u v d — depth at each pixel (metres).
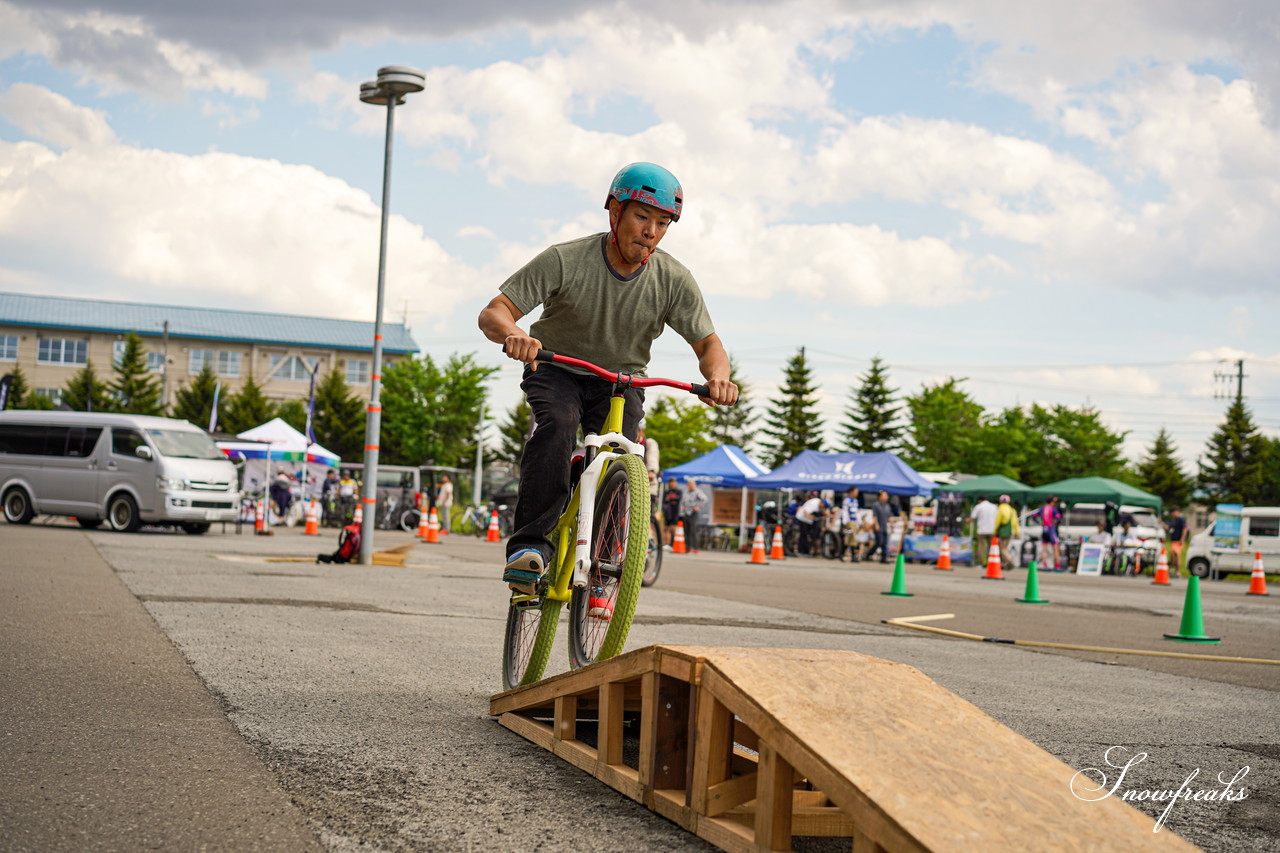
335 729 3.78
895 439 67.44
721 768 2.70
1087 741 4.30
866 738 2.38
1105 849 2.06
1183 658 7.86
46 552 12.72
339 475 35.34
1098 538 27.38
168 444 20.42
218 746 3.45
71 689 4.29
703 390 4.11
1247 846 2.98
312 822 2.70
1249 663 7.75
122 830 2.58
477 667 5.41
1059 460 65.31
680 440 64.44
